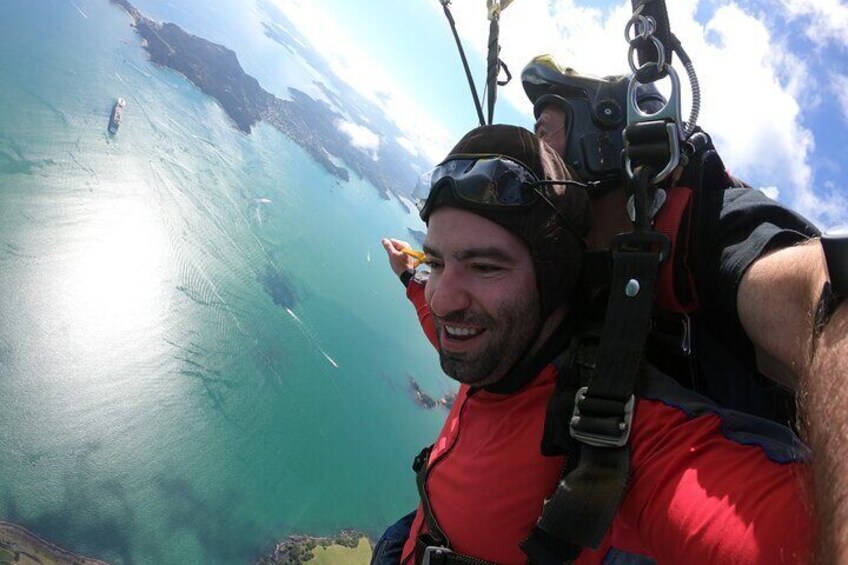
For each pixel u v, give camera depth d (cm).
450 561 196
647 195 165
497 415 210
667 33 176
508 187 181
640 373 167
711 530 122
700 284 171
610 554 164
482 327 189
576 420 157
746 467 130
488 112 302
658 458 147
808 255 125
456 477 212
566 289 194
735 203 175
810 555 86
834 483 81
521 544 163
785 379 157
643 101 216
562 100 233
